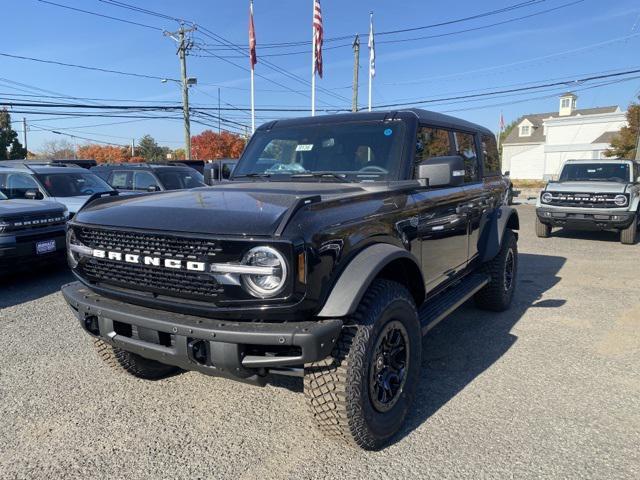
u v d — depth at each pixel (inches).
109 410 136.6
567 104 1962.4
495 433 123.3
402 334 121.7
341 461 112.4
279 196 118.0
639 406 137.1
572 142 1775.3
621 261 350.0
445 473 107.5
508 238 219.6
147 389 149.2
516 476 106.3
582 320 213.5
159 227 104.3
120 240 110.8
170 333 103.4
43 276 304.8
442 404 138.5
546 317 217.8
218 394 145.8
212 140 1790.1
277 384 152.0
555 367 163.8
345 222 108.1
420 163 146.9
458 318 217.0
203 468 110.6
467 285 186.1
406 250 125.1
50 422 130.3
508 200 244.1
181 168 501.0
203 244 98.9
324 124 162.1
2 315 223.1
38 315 222.5
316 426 116.1
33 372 160.6
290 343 95.2
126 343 113.0
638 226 465.1
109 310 112.7
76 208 354.0
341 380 106.1
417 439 121.0
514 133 2190.0
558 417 131.0
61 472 109.4
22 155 1688.0
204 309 101.3
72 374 159.2
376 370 114.0
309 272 96.2
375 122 153.6
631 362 167.9
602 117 1701.5
